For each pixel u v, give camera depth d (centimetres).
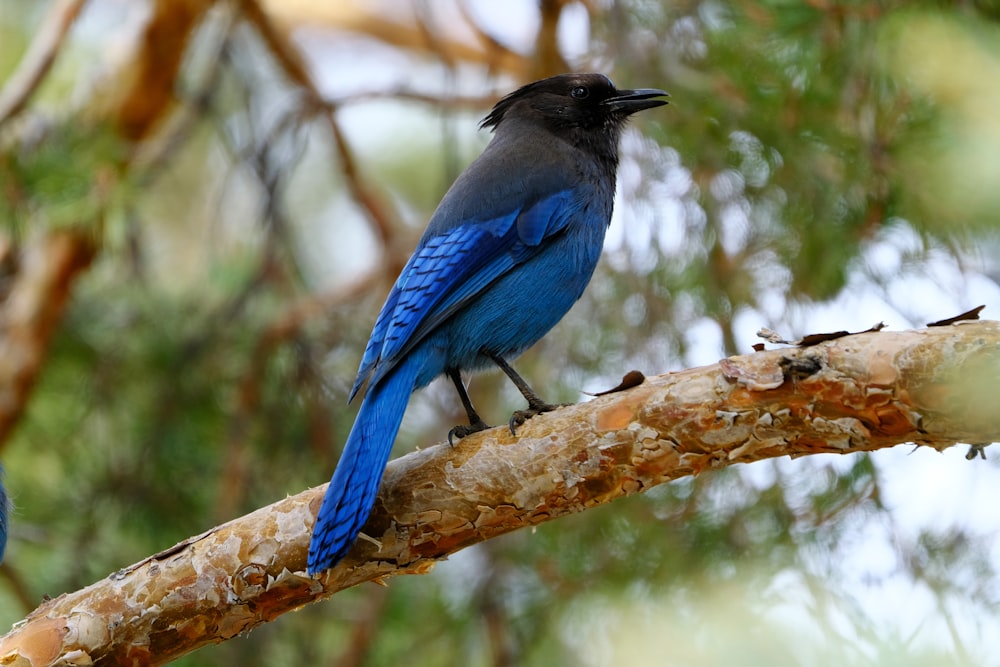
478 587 1316
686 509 1235
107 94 1563
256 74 1619
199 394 1465
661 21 1257
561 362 1272
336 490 789
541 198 1023
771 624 1063
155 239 1830
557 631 1314
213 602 801
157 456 1441
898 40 1005
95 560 1425
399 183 1928
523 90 1153
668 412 748
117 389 1499
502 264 994
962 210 704
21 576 1396
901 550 1111
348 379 1462
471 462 785
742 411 731
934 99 996
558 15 1359
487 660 1383
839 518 1168
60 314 1539
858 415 708
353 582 812
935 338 688
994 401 666
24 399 1539
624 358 1231
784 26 1098
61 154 1423
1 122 1429
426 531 795
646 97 1132
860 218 1137
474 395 1341
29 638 793
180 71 1569
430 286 963
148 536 1451
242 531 802
